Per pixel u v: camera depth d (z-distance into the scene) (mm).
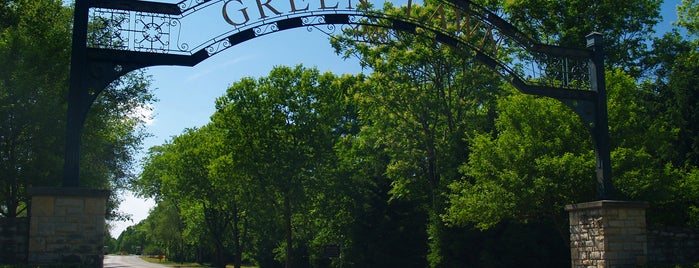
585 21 30531
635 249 15805
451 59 30797
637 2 31875
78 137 13820
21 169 20984
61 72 21297
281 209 39594
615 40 32062
